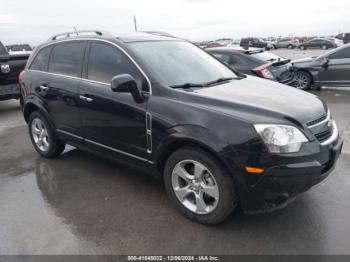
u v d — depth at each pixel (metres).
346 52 9.27
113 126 3.65
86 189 3.92
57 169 4.54
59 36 4.66
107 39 3.85
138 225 3.16
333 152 2.95
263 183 2.68
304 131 2.76
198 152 2.94
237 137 2.71
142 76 3.40
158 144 3.20
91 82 3.89
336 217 3.16
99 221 3.25
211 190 2.96
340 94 9.12
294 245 2.79
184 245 2.85
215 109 2.91
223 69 4.26
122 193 3.79
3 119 7.72
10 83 7.89
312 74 9.78
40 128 4.91
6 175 4.43
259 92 3.39
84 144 4.18
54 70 4.48
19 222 3.28
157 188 3.88
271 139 2.64
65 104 4.21
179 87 3.32
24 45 20.03
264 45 43.16
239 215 3.25
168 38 4.30
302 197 3.54
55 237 3.02
